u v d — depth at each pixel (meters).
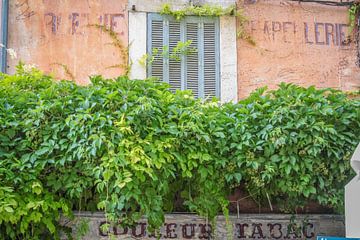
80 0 8.33
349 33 8.66
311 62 8.55
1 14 8.05
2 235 6.34
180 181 6.81
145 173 6.32
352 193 4.46
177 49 8.30
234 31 8.50
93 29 8.28
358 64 8.58
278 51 8.53
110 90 6.70
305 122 6.54
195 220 7.02
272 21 8.60
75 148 6.21
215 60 8.41
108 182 6.15
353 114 6.74
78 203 6.78
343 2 8.72
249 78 8.41
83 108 6.39
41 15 8.23
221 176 6.69
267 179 6.70
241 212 7.38
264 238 7.13
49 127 6.36
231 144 6.59
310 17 8.67
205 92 8.34
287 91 6.96
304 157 6.63
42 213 6.33
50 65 8.12
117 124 6.18
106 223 6.41
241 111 6.84
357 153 4.43
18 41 8.13
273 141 6.52
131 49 8.28
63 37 8.21
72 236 6.75
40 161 6.25
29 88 7.01
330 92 7.81
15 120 6.38
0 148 6.30
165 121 6.55
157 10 8.43
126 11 8.37
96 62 8.20
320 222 7.23
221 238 7.00
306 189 6.63
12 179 6.12
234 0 8.57
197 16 8.50
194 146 6.50
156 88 6.97
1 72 7.50
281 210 7.20
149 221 6.59
